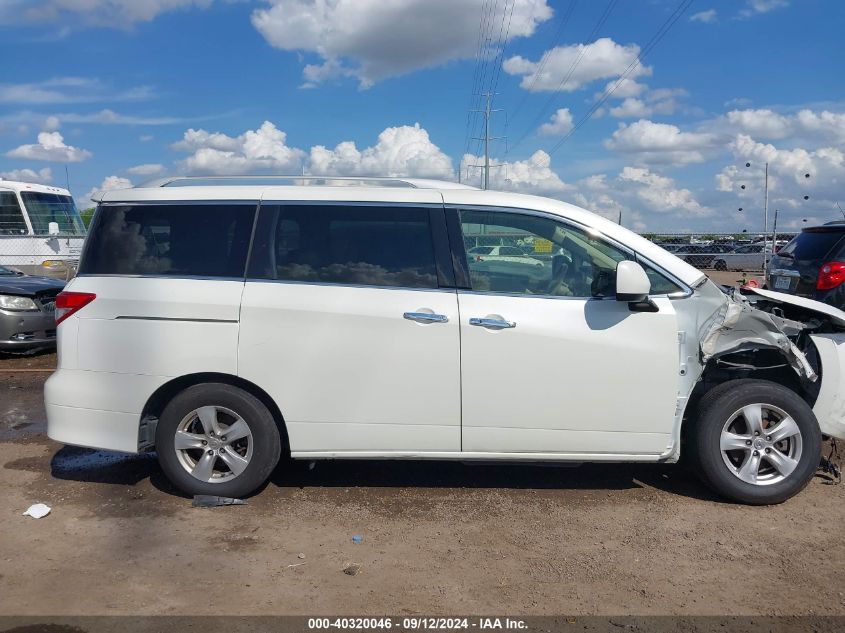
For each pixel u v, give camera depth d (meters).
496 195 4.65
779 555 3.96
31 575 3.71
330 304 4.42
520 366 4.38
